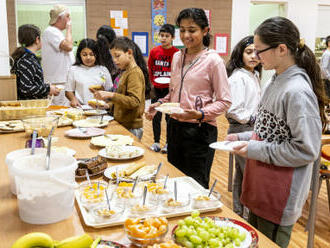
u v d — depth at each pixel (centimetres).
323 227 287
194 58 223
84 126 250
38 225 115
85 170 156
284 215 152
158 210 124
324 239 268
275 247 106
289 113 142
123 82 267
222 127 652
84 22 689
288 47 146
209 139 226
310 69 149
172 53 486
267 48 149
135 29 723
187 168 230
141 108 271
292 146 142
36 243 85
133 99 256
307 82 146
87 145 210
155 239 102
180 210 124
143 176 154
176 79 233
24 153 140
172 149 238
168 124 244
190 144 225
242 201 171
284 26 145
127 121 272
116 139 216
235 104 250
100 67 359
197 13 210
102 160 166
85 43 345
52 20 415
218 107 211
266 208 156
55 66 416
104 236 109
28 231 111
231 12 783
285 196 150
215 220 117
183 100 224
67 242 88
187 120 225
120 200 126
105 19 701
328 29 897
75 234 110
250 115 252
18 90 321
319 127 142
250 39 253
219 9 773
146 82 293
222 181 379
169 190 133
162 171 166
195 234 101
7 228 112
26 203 114
